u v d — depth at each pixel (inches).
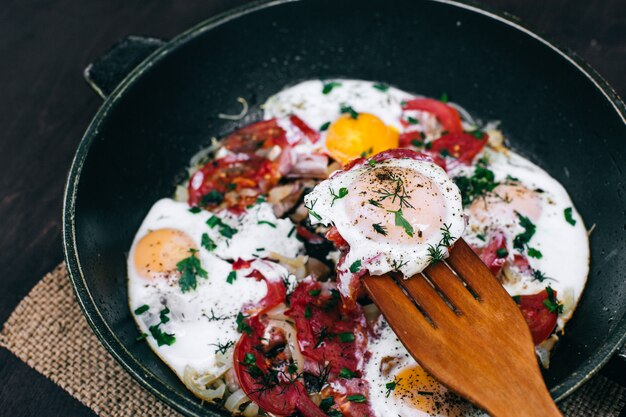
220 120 20.6
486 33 19.3
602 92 17.6
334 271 18.3
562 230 18.1
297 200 19.3
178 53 19.0
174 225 18.5
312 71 20.9
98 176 17.8
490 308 15.4
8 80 22.5
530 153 19.7
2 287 19.6
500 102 20.1
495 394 14.6
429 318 15.4
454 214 15.8
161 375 16.8
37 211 20.6
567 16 22.5
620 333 15.0
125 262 18.3
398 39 20.3
